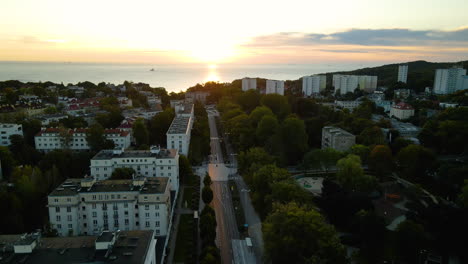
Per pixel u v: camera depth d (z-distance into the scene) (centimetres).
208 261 18538
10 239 16688
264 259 19375
